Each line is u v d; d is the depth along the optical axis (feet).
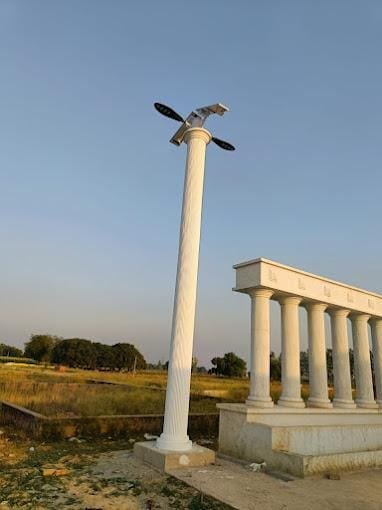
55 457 44.88
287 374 58.54
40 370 226.58
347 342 68.49
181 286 48.60
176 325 47.73
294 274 60.90
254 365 55.11
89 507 29.53
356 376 70.95
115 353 404.98
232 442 51.39
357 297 70.69
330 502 33.63
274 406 54.08
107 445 53.26
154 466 41.86
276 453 44.29
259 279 55.88
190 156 52.65
